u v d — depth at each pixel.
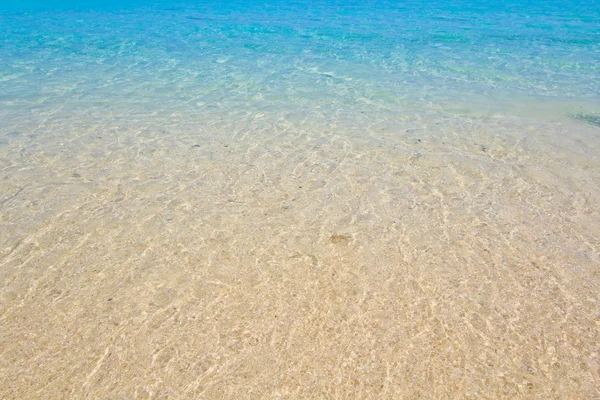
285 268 4.72
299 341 3.87
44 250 4.98
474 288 4.42
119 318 4.11
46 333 3.96
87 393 3.45
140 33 16.62
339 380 3.53
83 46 14.71
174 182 6.42
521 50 13.54
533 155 7.11
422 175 6.56
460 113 8.96
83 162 6.98
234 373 3.60
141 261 4.84
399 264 4.75
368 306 4.23
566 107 9.16
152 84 10.98
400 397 3.40
